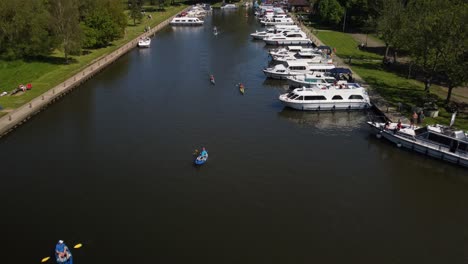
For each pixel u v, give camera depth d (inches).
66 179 2177.7
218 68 4328.3
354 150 2568.9
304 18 7583.7
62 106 3206.2
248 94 3538.4
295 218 1903.3
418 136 2541.8
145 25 6820.9
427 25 3147.1
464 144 2380.7
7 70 3796.8
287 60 4315.9
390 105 3144.7
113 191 2078.0
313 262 1638.8
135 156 2421.3
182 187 2121.1
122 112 3085.6
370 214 1953.7
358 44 5378.9
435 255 1708.9
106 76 4023.1
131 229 1803.6
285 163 2383.1
